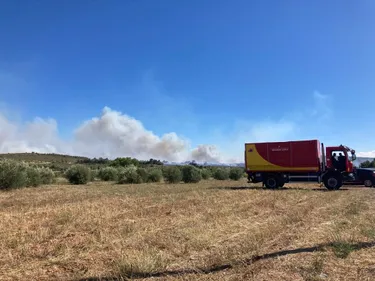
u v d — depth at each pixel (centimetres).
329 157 2547
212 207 1369
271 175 2684
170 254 684
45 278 557
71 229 925
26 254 683
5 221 1020
